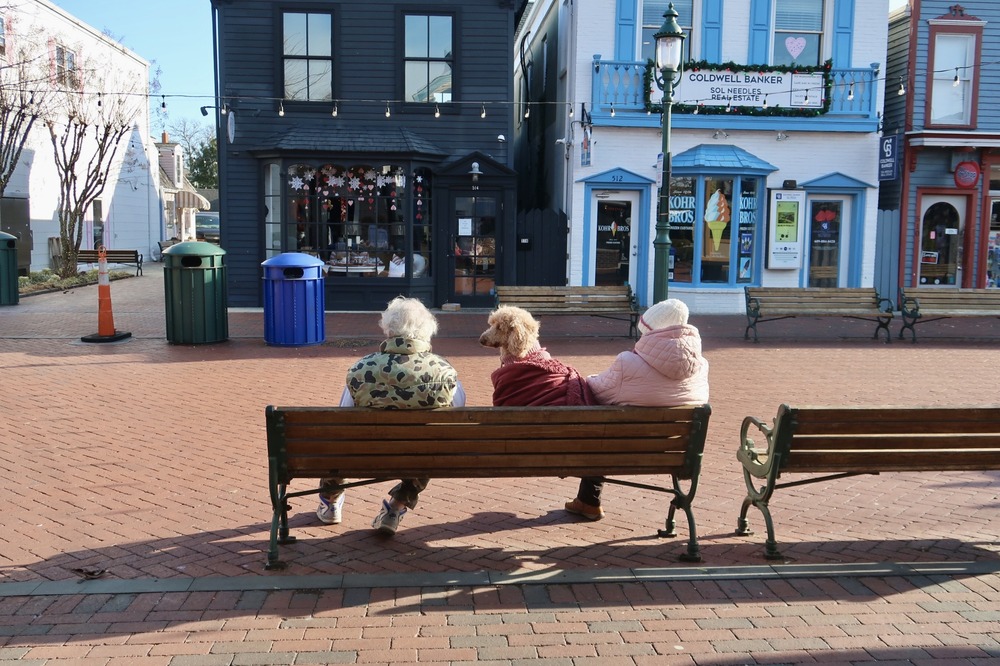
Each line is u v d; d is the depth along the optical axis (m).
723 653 3.46
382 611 3.78
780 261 16.55
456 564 4.35
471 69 16.23
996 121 16.98
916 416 4.32
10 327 12.95
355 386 4.28
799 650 3.49
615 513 5.23
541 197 20.02
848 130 16.36
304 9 15.88
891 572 4.26
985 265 17.11
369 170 15.77
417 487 4.74
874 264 16.86
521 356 4.90
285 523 4.58
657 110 15.96
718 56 16.33
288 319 11.49
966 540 4.77
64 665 3.28
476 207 16.28
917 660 3.41
